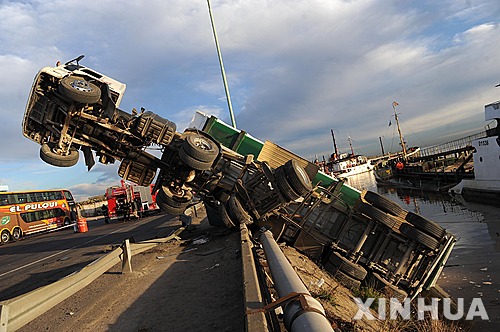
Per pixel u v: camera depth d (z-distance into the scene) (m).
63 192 39.03
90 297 6.40
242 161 11.34
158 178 11.52
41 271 11.34
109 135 10.07
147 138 10.18
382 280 10.30
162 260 9.63
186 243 12.21
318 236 11.36
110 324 4.95
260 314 3.21
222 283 6.35
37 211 33.97
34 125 9.58
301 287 3.55
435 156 53.19
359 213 11.14
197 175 11.52
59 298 6.08
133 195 36.72
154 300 5.87
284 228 11.49
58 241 23.25
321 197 11.23
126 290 6.73
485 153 33.16
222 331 4.15
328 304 6.48
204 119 11.97
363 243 10.91
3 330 4.21
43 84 9.09
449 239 10.33
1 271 12.91
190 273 7.59
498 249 15.44
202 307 5.18
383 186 67.31
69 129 9.70
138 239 16.22
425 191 48.06
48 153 9.29
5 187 32.00
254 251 7.46
